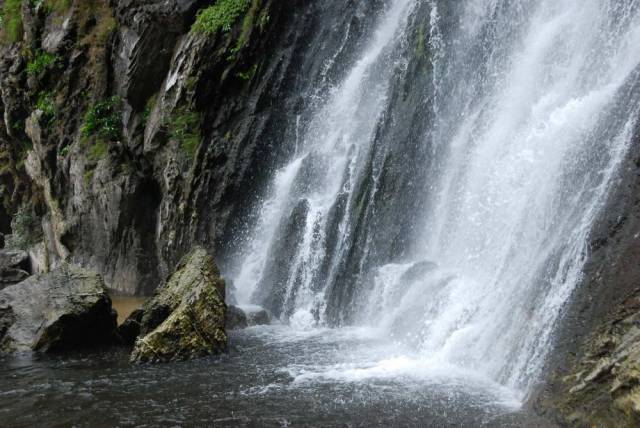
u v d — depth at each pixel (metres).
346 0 18.77
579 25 12.04
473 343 9.92
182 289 12.36
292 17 19.41
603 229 8.48
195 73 19.17
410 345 11.20
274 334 12.80
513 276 10.12
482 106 13.44
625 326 7.29
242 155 18.31
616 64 10.84
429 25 15.30
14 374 10.75
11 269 21.83
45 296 13.17
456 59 14.42
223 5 19.42
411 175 13.94
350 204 14.73
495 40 13.77
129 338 12.91
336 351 11.11
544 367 8.14
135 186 20.31
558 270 8.95
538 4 13.20
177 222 19.00
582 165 9.77
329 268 14.57
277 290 15.42
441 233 12.82
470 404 8.20
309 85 18.59
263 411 8.31
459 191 12.73
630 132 8.98
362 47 17.69
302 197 16.50
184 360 10.98
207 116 18.89
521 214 10.82
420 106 14.53
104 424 8.17
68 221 22.53
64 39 23.86
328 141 17.16
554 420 7.33
